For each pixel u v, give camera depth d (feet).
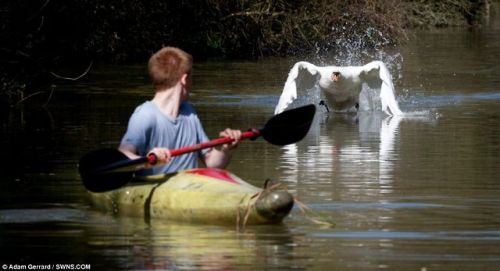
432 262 34.30
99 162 39.96
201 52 155.53
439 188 47.60
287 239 37.35
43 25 108.68
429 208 42.96
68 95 92.68
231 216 39.27
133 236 37.91
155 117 41.50
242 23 156.25
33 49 99.50
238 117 75.66
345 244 36.68
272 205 38.63
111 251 35.73
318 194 46.09
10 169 52.90
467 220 40.60
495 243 36.81
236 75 116.78
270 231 38.55
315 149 60.54
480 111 80.53
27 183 48.73
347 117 78.64
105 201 42.63
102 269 33.55
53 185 48.24
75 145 61.57
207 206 39.70
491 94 94.27
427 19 215.31
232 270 33.37
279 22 158.40
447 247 36.27
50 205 43.60
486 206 43.37
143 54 147.64
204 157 42.98
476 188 47.60
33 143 62.44
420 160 56.13
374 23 165.99
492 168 53.26
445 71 120.37
